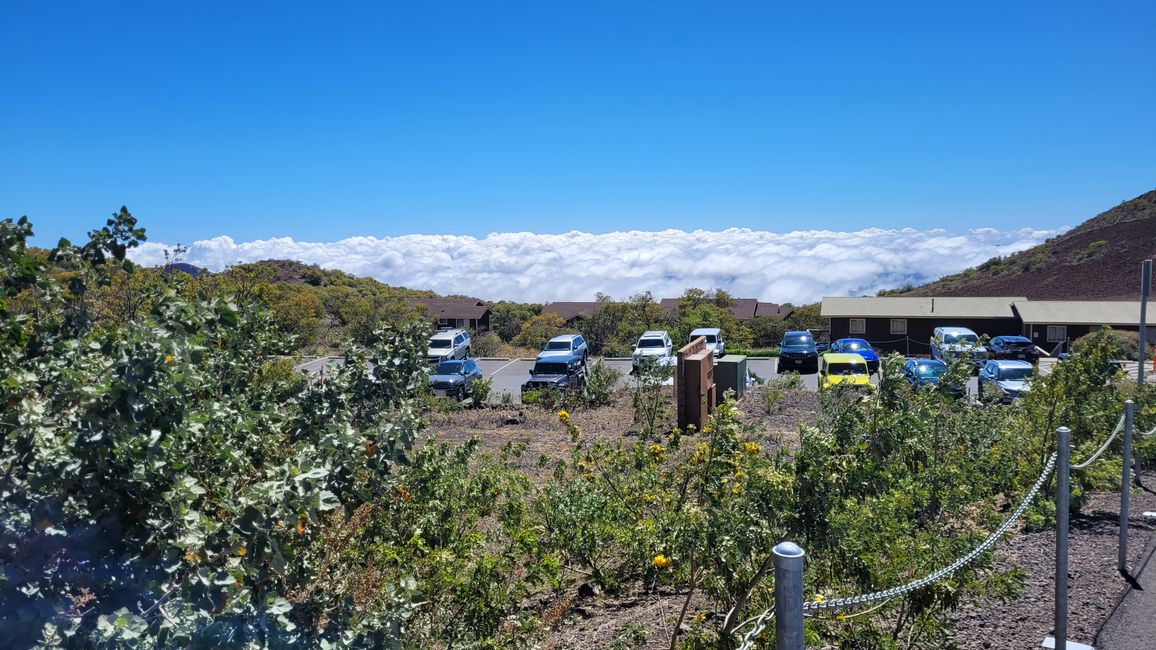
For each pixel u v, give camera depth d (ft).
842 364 70.69
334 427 12.55
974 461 26.84
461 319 195.11
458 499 20.30
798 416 61.46
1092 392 32.01
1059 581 15.06
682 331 144.97
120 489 9.32
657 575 19.16
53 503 8.98
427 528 18.11
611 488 24.41
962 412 29.40
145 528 9.44
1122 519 21.66
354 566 16.20
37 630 8.21
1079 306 144.87
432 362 16.53
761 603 15.97
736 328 161.99
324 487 11.79
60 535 8.84
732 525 14.99
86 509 9.22
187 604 8.83
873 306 152.76
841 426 17.30
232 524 9.61
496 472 24.66
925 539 15.74
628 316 161.48
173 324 11.49
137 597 9.01
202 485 11.30
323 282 249.34
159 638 8.39
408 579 12.21
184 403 10.02
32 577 8.73
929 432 26.07
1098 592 19.98
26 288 11.80
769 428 55.31
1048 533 25.77
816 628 15.16
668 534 16.60
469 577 16.97
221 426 11.68
